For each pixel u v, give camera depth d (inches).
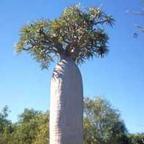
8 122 2364.7
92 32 733.9
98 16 738.2
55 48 739.4
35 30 731.4
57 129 694.5
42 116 2018.9
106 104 1948.8
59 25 725.3
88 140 1857.8
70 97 703.7
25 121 2309.3
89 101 1926.7
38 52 748.0
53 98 709.9
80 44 735.1
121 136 1983.3
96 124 1907.0
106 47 747.4
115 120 1957.4
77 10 735.7
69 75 712.4
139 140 2037.4
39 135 1768.0
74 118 698.8
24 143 2124.8
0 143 2183.8
